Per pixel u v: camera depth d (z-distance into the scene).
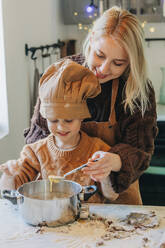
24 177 1.24
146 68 1.17
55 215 1.03
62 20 3.43
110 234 1.00
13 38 2.38
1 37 2.21
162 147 2.47
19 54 2.50
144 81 1.19
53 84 1.07
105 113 1.28
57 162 1.22
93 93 1.14
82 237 0.99
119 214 1.12
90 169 1.08
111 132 1.29
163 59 3.43
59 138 1.16
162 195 2.31
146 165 1.24
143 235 1.00
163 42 3.39
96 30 1.13
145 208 1.17
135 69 1.12
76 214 1.07
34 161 1.24
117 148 1.18
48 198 1.14
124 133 1.27
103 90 1.26
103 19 1.12
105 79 1.19
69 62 1.09
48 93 1.08
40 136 1.35
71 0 3.38
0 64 2.25
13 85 2.41
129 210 1.15
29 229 1.03
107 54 1.10
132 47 1.09
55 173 1.22
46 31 2.95
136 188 1.41
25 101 2.67
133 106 1.22
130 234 1.00
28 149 1.26
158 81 3.48
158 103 3.22
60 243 0.96
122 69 1.15
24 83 2.63
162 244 0.93
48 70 1.13
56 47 3.10
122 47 1.09
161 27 3.38
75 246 0.95
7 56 2.29
